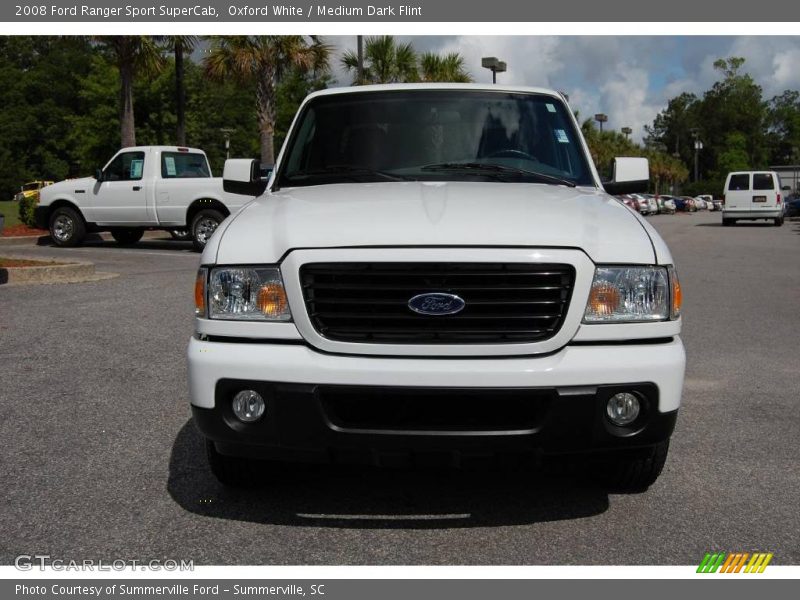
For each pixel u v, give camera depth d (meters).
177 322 7.79
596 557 3.13
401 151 4.45
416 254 3.05
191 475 3.94
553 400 3.02
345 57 28.17
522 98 4.77
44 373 5.84
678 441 4.50
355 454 3.12
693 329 7.93
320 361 3.06
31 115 71.56
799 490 3.79
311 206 3.54
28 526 3.37
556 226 3.21
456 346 3.04
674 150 135.25
